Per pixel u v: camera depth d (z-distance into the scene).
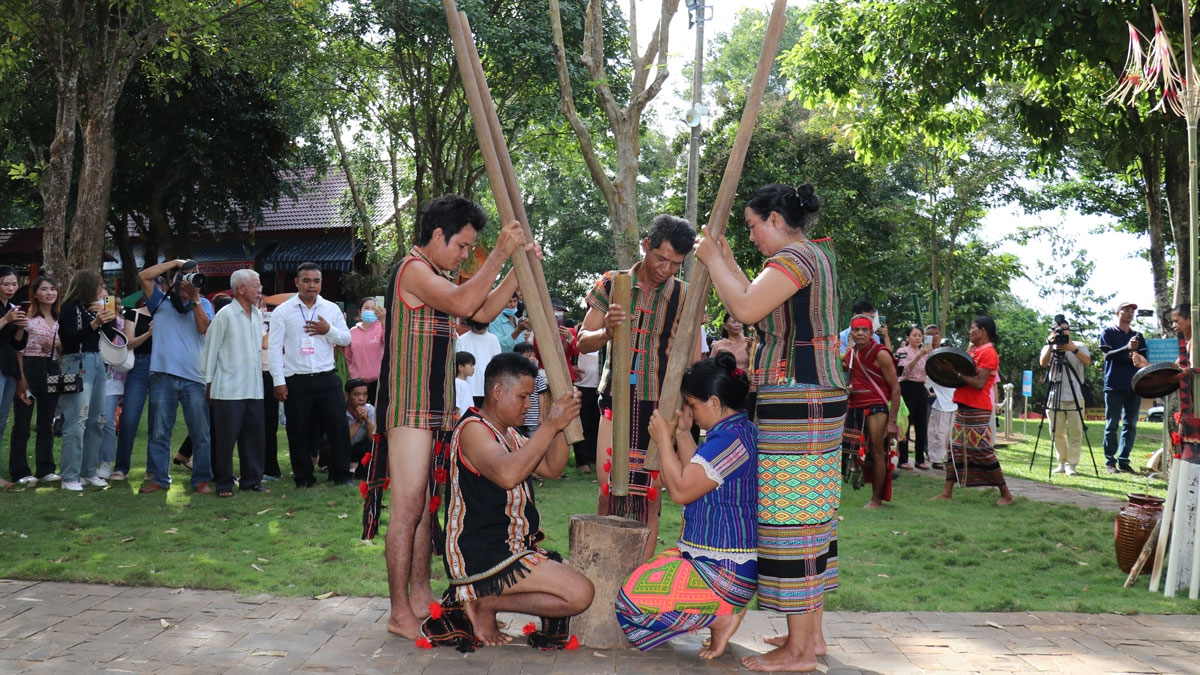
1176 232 12.08
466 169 23.48
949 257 23.31
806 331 3.73
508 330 10.14
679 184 24.09
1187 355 5.40
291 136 21.77
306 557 5.64
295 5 14.46
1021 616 4.66
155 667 3.68
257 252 27.55
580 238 33.56
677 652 4.05
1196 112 5.30
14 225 29.11
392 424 4.18
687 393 3.98
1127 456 10.77
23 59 14.91
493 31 17.97
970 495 8.66
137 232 26.33
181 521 6.61
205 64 16.80
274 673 3.64
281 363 7.95
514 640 4.17
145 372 8.26
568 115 10.77
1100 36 10.47
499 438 4.01
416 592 4.47
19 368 7.77
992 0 11.04
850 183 22.95
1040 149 12.93
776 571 3.77
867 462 8.09
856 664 3.90
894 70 13.57
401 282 4.18
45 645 3.93
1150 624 4.54
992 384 8.30
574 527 4.16
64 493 7.52
